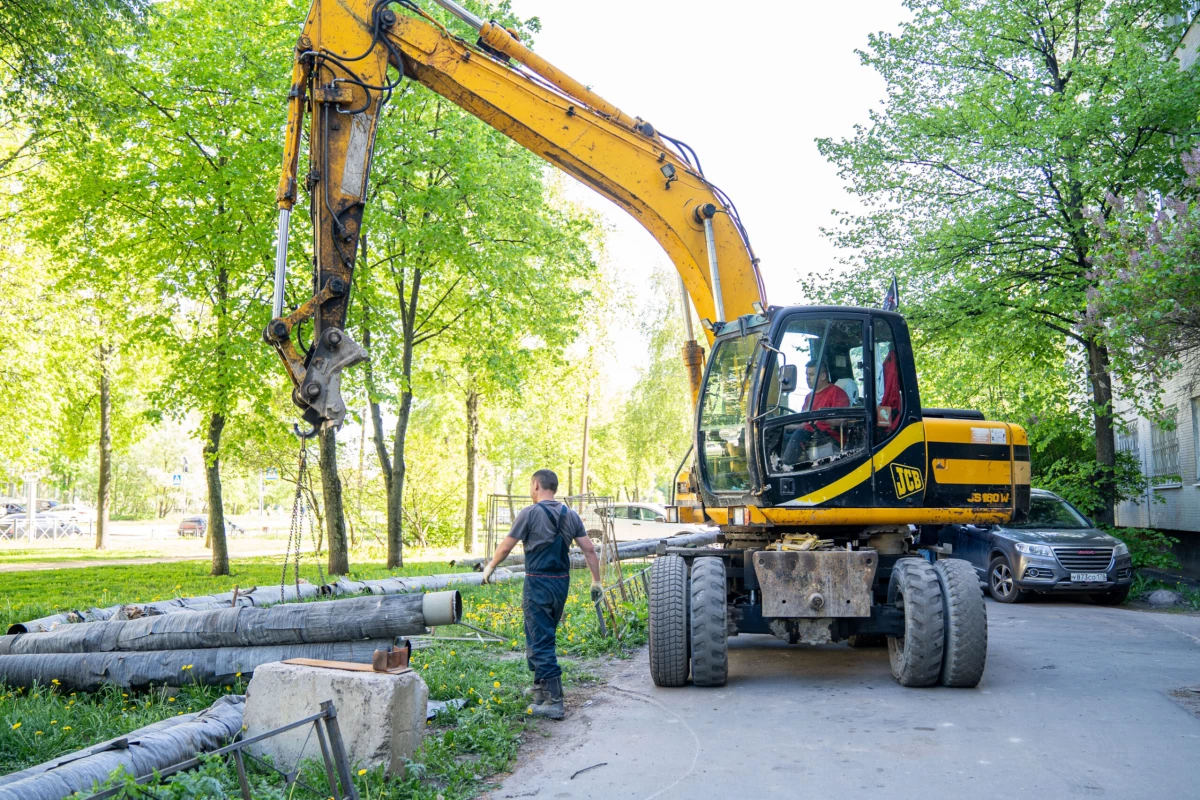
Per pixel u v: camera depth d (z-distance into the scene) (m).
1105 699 7.11
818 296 19.02
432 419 36.22
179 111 18.08
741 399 8.70
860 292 18.80
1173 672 8.27
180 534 48.75
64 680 6.80
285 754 5.02
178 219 18.38
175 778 3.86
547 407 36.53
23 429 24.39
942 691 7.50
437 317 23.88
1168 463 20.47
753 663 9.07
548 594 6.73
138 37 15.07
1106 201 14.88
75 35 13.91
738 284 9.64
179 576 19.33
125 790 3.59
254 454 28.77
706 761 5.50
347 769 4.31
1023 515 8.64
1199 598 14.09
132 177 17.83
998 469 8.59
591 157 9.36
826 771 5.25
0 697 6.29
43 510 66.88
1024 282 17.89
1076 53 18.20
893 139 18.66
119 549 33.59
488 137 21.03
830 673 8.45
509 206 20.86
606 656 9.37
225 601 10.65
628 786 5.05
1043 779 5.05
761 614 8.02
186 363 18.45
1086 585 14.00
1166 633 10.91
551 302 22.05
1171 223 12.12
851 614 7.72
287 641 6.75
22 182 21.14
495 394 27.08
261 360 17.97
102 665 6.77
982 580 15.42
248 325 18.22
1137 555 15.72
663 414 44.25
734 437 8.80
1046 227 17.09
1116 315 12.78
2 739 5.31
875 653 9.72
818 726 6.31
